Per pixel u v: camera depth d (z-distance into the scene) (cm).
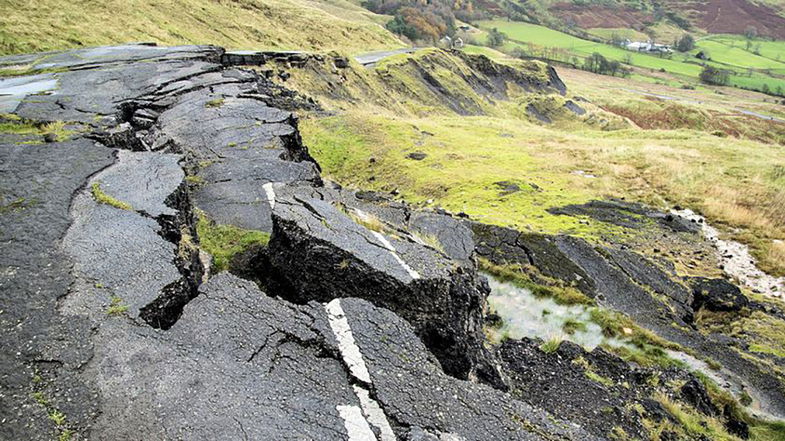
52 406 341
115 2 2889
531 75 6475
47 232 557
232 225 782
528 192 1717
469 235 825
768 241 1359
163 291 468
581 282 1106
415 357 421
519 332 927
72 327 414
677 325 982
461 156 2147
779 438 701
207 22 3462
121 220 593
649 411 681
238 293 472
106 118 1080
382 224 655
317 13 5612
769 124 6650
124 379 366
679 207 1609
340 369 401
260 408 351
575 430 383
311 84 2823
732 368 856
